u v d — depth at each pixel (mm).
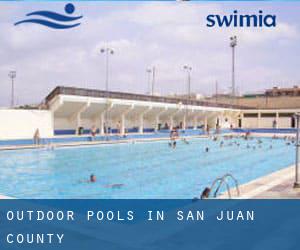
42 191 11484
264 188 8711
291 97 58656
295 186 8758
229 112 51125
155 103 36594
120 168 16469
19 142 23562
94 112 32969
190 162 18828
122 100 32500
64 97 27281
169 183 12914
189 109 41531
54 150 22609
